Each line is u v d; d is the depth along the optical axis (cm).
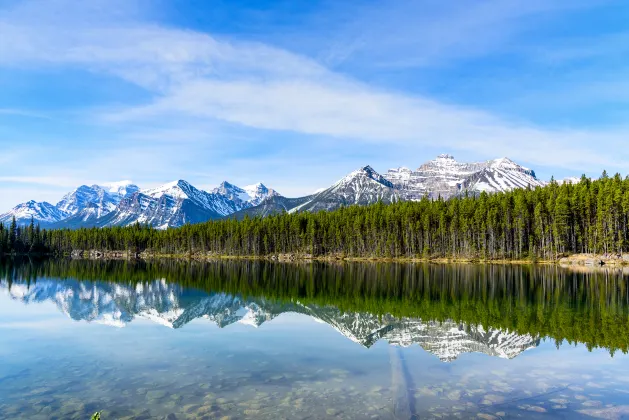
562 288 6203
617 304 4641
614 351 2678
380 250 16475
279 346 2852
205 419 1636
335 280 8081
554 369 2278
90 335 3269
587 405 1755
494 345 2844
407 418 1619
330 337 3136
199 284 7488
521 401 1798
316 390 1956
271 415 1669
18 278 8719
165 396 1898
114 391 1973
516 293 5703
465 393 1898
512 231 14550
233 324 3694
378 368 2309
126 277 9056
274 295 5794
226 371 2278
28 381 2131
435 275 9012
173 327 3575
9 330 3491
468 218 14888
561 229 12838
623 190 12488
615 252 12012
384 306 4700
